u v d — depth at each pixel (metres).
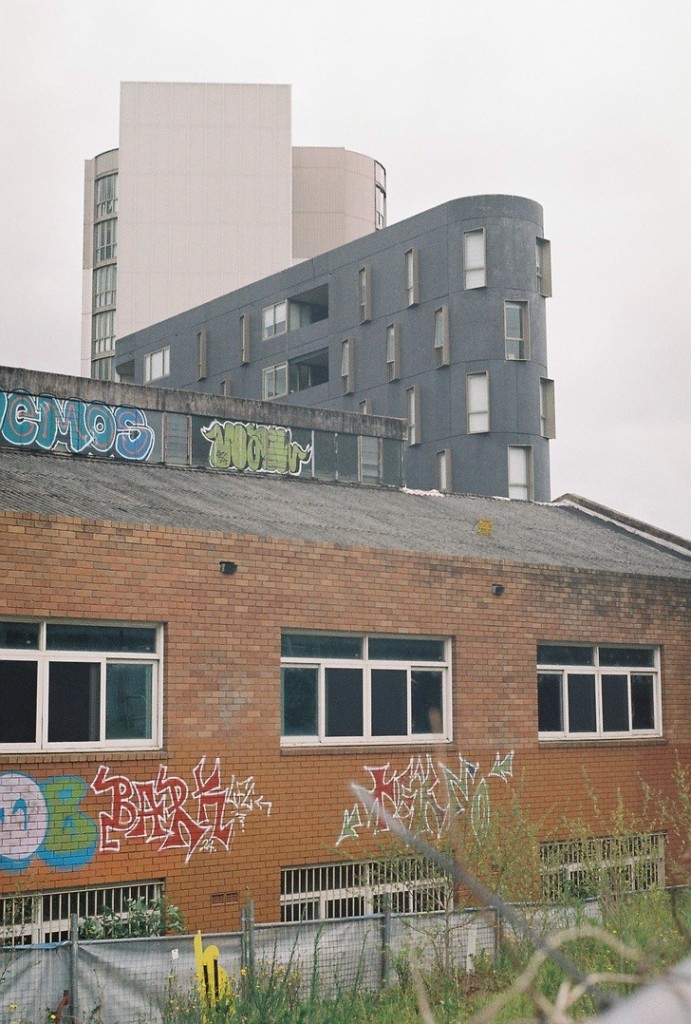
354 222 93.38
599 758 21.42
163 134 91.50
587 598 21.66
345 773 17.81
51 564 15.20
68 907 14.95
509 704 20.19
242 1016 12.02
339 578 18.17
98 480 20.64
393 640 19.03
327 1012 12.26
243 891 16.48
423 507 26.64
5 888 14.37
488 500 29.72
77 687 15.55
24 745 15.02
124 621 15.91
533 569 20.86
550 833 20.34
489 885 15.39
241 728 16.78
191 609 16.48
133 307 90.19
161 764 15.93
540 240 50.59
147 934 14.90
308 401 56.81
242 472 26.38
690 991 1.94
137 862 15.53
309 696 17.95
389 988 13.62
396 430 29.77
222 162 91.31
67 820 14.98
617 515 28.58
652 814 22.08
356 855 17.62
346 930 13.95
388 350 52.72
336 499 25.05
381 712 18.75
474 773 19.39
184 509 18.86
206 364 63.34
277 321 59.53
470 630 19.81
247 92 91.81
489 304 49.22
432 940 13.97
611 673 22.25
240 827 16.58
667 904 12.59
